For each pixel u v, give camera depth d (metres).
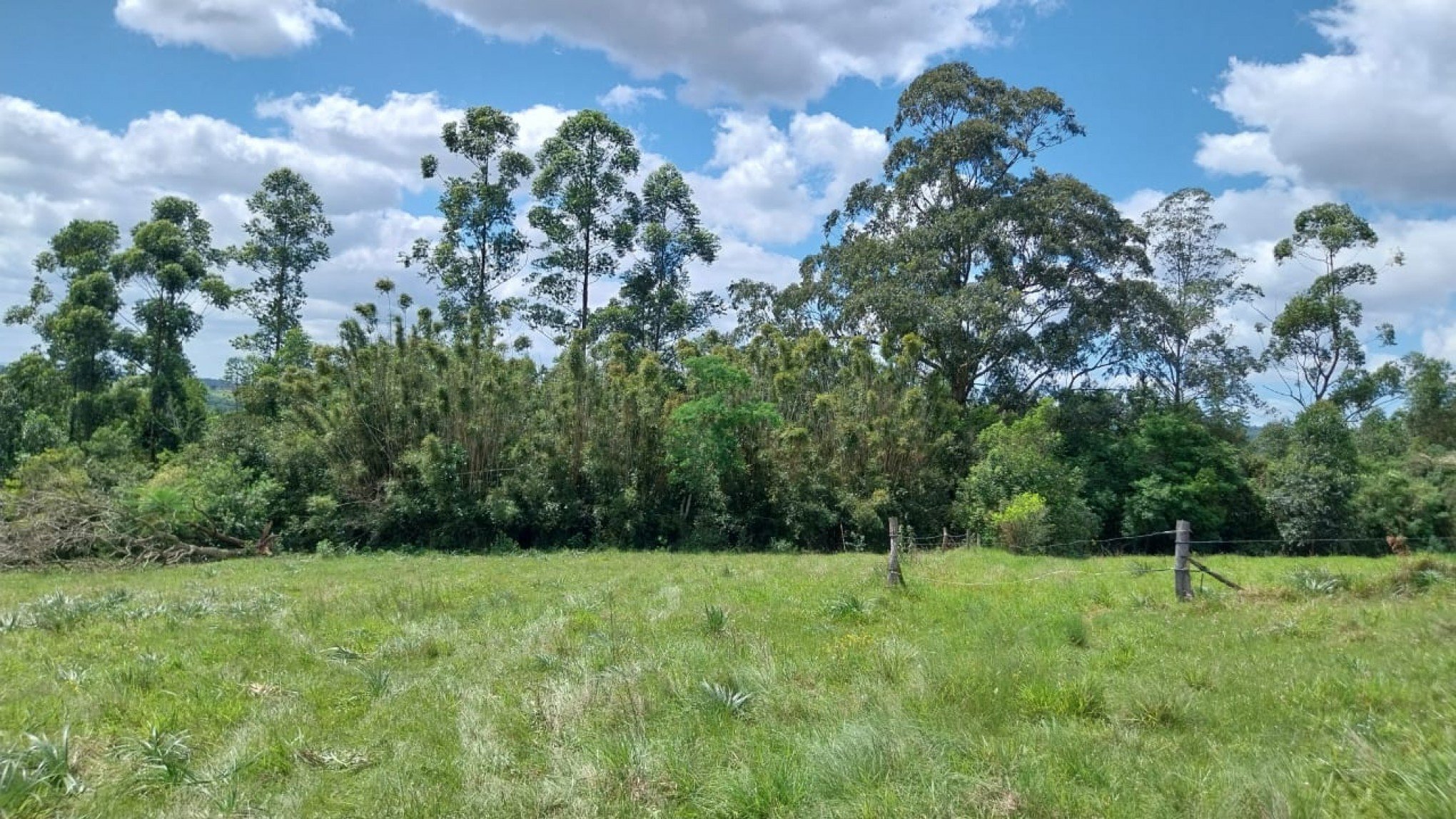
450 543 25.45
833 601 10.97
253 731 6.29
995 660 7.44
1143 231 35.84
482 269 39.69
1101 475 32.72
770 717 6.36
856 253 35.78
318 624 10.38
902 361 30.59
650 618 10.30
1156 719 6.05
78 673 7.81
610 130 39.09
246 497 24.28
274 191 44.44
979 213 33.38
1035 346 32.97
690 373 28.08
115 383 40.00
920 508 27.95
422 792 5.22
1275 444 37.06
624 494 26.34
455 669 8.09
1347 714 5.97
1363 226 37.84
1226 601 10.91
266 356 44.19
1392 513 29.88
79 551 20.34
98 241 41.41
